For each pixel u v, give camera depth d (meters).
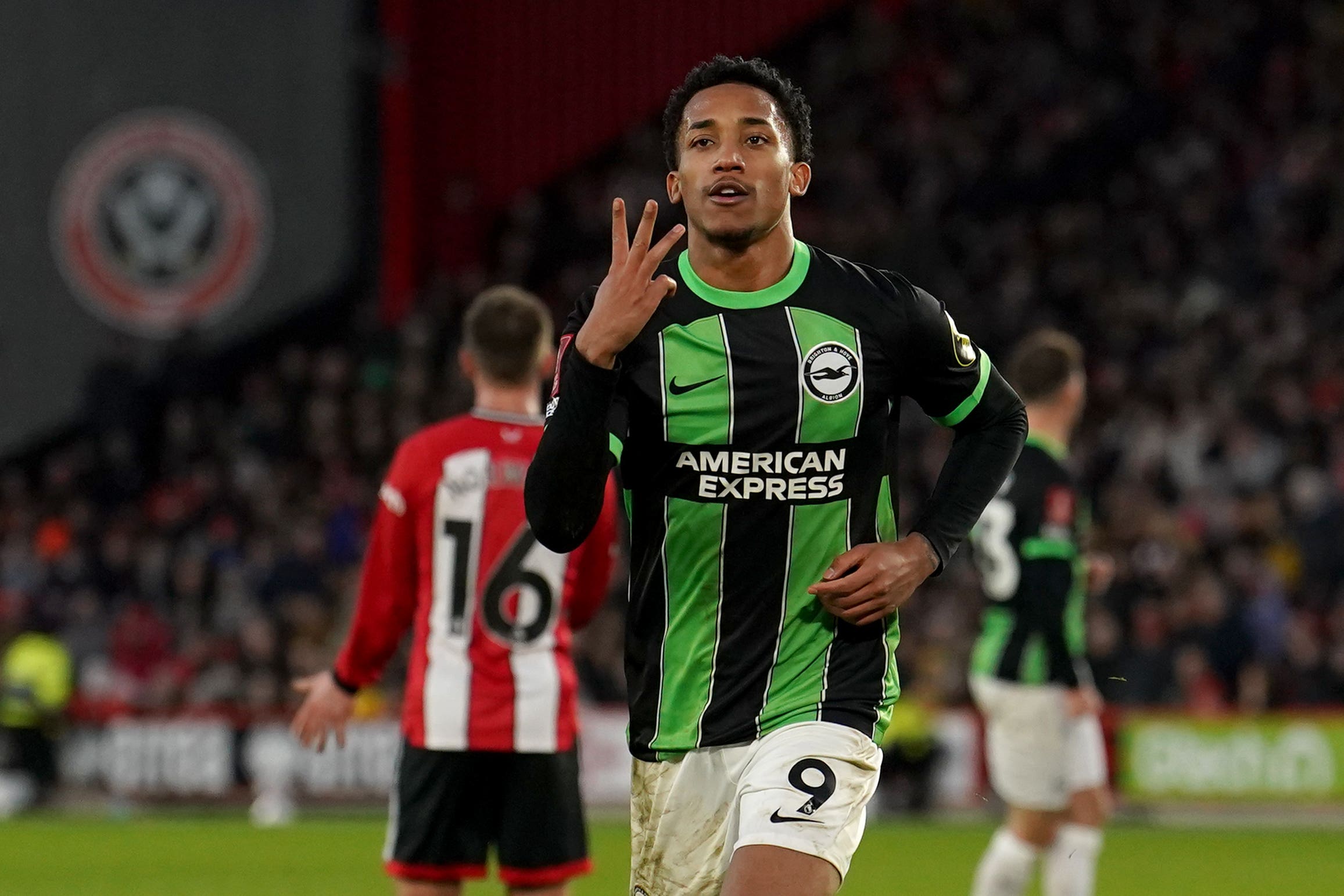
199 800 51.66
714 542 14.06
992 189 85.25
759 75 14.51
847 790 13.70
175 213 75.94
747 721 14.06
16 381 75.31
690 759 14.20
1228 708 54.53
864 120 88.38
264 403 72.44
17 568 62.19
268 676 54.47
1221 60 89.62
